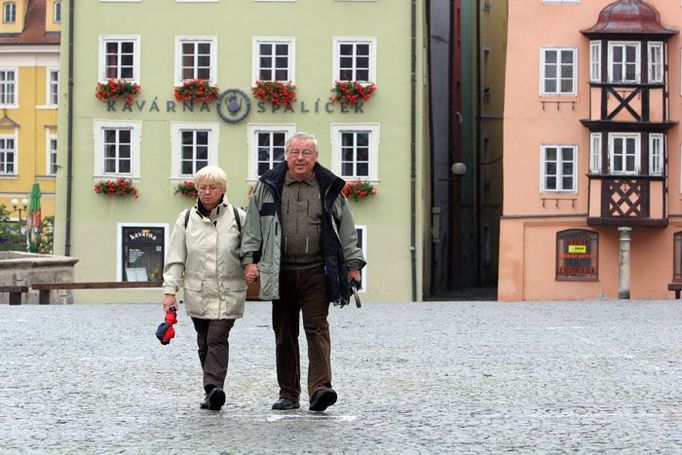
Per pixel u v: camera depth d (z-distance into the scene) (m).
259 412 17.52
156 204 76.38
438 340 32.31
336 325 39.19
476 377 22.75
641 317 45.03
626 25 78.38
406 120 75.50
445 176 95.12
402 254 75.44
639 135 78.44
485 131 99.75
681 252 79.12
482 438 15.16
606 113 78.31
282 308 17.34
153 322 39.09
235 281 17.55
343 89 75.00
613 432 15.73
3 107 109.31
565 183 79.12
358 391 20.39
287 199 16.84
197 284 17.48
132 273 76.50
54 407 18.12
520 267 79.19
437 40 93.19
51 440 14.96
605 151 78.25
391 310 51.03
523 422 16.66
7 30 109.44
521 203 79.25
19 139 109.25
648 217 78.12
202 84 75.38
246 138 75.94
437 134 93.44
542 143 79.12
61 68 76.62
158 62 76.25
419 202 75.44
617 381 22.11
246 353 27.86
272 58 76.00
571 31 79.12
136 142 76.38
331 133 75.56
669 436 15.40
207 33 76.19
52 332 33.69
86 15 76.44
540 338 33.12
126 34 76.44
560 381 22.09
